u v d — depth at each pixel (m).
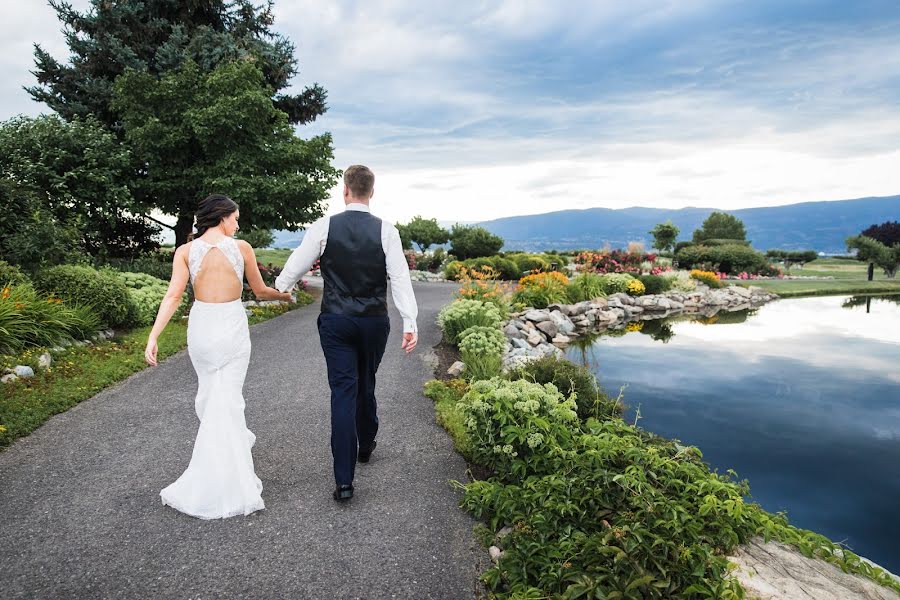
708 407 6.89
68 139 12.55
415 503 3.37
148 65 15.98
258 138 14.12
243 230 15.29
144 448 4.12
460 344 7.93
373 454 4.15
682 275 22.64
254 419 4.88
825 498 4.55
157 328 3.01
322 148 15.21
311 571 2.63
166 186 13.85
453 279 25.09
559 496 2.97
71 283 8.03
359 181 3.29
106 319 8.22
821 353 10.41
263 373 6.61
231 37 16.52
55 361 6.38
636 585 2.22
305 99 20.23
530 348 9.73
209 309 3.10
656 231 41.94
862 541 3.90
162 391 5.68
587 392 5.50
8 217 9.60
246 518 3.11
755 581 2.47
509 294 14.98
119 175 13.53
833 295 22.50
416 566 2.71
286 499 3.35
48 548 2.75
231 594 2.44
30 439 4.29
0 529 2.92
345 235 3.20
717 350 10.65
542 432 3.61
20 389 5.25
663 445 4.12
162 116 13.57
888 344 11.30
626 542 2.44
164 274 14.58
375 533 3.00
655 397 7.34
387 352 8.13
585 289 17.50
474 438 3.88
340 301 3.21
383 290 3.31
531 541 2.72
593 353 10.34
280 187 13.43
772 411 6.74
